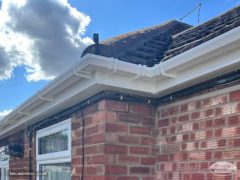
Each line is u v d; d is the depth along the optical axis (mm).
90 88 3828
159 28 5504
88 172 4141
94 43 4051
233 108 3283
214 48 2957
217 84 3412
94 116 4109
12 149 7184
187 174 3689
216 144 3402
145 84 3865
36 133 6398
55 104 4691
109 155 3854
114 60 3492
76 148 4520
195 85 3629
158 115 4188
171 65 3408
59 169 5273
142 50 4492
